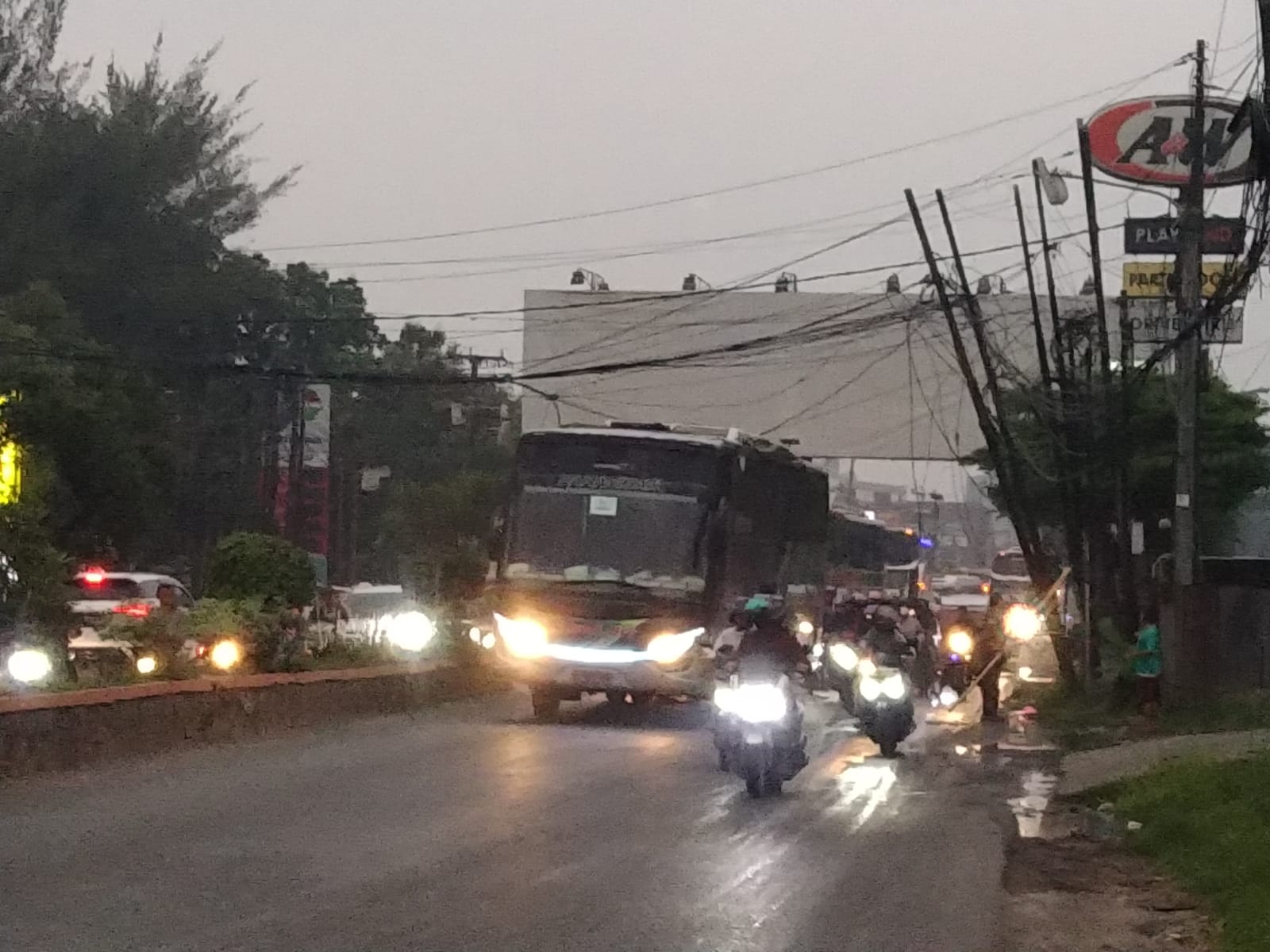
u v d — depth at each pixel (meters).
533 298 54.12
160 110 45.56
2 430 28.05
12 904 8.78
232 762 15.47
